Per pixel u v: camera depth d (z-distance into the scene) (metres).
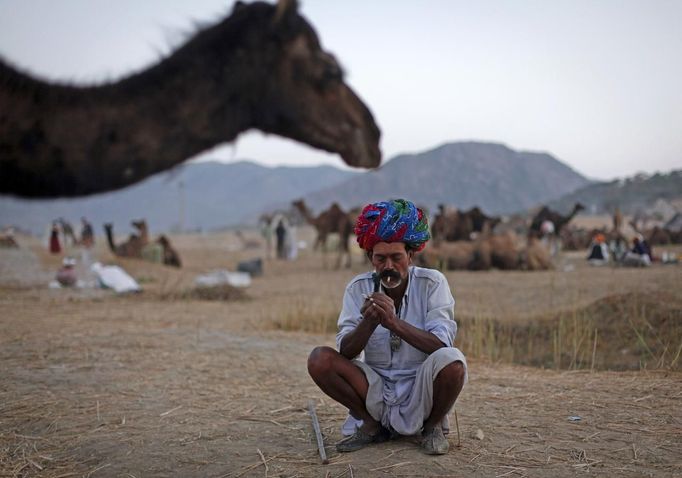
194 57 5.09
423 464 3.56
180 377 6.02
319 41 5.70
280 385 5.75
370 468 3.52
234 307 13.02
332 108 5.72
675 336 7.97
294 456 3.78
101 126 4.60
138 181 4.75
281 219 32.06
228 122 5.19
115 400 5.13
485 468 3.51
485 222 30.23
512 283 16.30
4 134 4.32
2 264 23.89
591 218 81.38
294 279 20.62
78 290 16.39
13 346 7.52
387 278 3.56
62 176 4.47
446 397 3.63
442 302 3.83
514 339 8.66
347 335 3.67
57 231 31.47
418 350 3.84
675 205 50.53
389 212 3.51
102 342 7.89
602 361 7.57
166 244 26.83
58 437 4.21
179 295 14.87
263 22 5.35
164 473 3.57
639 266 20.97
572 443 3.96
